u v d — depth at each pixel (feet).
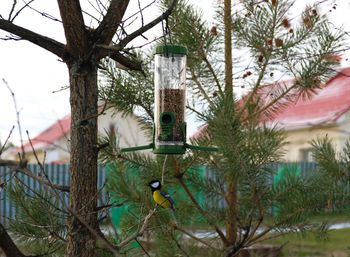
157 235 14.28
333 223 12.73
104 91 16.37
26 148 46.96
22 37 11.01
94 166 11.22
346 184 12.50
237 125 13.24
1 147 8.73
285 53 15.51
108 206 11.03
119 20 11.62
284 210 12.88
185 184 15.70
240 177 13.07
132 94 16.37
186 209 15.24
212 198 14.79
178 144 15.42
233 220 13.76
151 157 16.28
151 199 15.19
